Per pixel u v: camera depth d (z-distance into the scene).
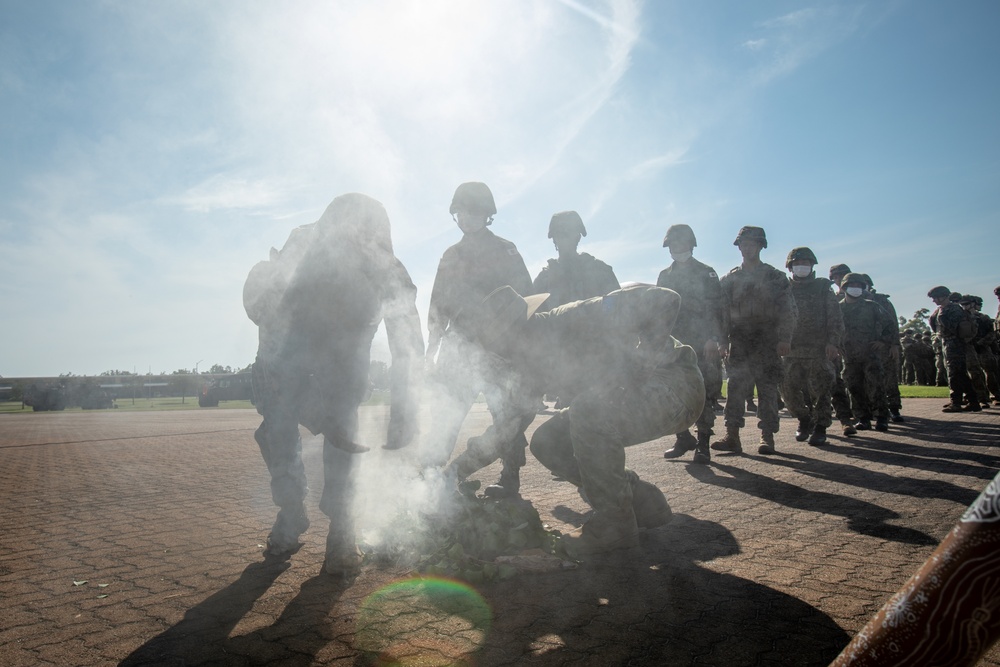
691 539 4.12
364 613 3.00
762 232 7.84
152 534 4.61
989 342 14.35
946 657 0.59
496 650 2.58
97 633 2.84
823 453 7.73
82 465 8.53
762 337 7.80
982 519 0.57
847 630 2.71
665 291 3.67
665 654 2.52
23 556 4.09
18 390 47.72
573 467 4.25
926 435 9.27
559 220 6.48
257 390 4.13
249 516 5.18
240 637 2.76
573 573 3.52
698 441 7.24
